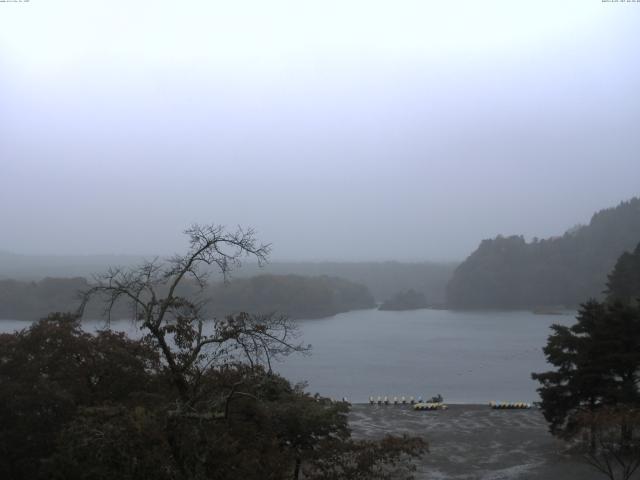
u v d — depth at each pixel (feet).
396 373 288.71
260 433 63.62
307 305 563.07
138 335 137.18
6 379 77.36
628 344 124.98
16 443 72.84
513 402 212.02
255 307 405.18
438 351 369.09
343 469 69.46
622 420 95.45
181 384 62.54
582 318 134.31
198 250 61.82
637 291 268.41
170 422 53.31
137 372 82.02
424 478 115.14
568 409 128.57
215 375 67.26
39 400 73.82
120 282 67.00
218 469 53.57
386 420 175.73
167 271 62.54
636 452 113.70
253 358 77.66
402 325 539.29
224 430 57.98
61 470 55.47
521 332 483.10
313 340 427.33
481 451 136.67
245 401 64.03
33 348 83.10
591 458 118.21
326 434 73.61
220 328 67.92
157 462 51.11
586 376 122.72
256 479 56.29
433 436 152.66
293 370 297.12
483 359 335.47
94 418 55.67
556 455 128.47
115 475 51.44
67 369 79.71
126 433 51.67
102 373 81.10
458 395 235.40
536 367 306.96
